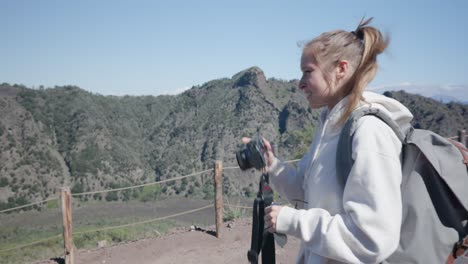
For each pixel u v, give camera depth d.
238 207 8.62
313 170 1.34
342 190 1.23
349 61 1.28
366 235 1.10
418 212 1.17
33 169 72.62
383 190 1.11
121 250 6.02
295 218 1.24
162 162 91.00
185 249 6.09
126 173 83.38
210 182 83.69
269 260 1.36
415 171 1.21
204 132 97.94
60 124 88.12
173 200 75.12
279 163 1.62
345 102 1.28
